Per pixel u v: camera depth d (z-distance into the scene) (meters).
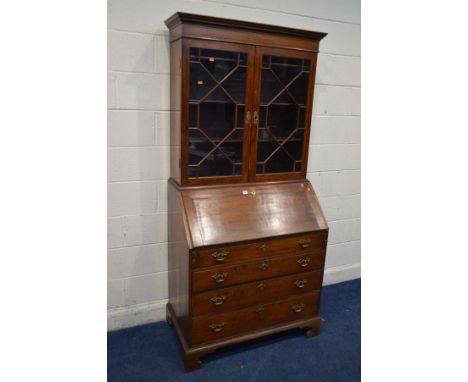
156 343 2.03
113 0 1.72
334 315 2.36
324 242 1.98
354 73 2.41
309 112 1.96
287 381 1.79
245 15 2.00
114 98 1.83
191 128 1.71
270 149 1.93
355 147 2.57
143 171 1.98
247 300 1.87
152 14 1.80
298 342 2.08
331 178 2.56
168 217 2.06
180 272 1.86
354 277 2.83
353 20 2.30
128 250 2.07
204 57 1.64
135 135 1.92
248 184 1.90
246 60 1.71
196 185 1.80
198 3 1.88
